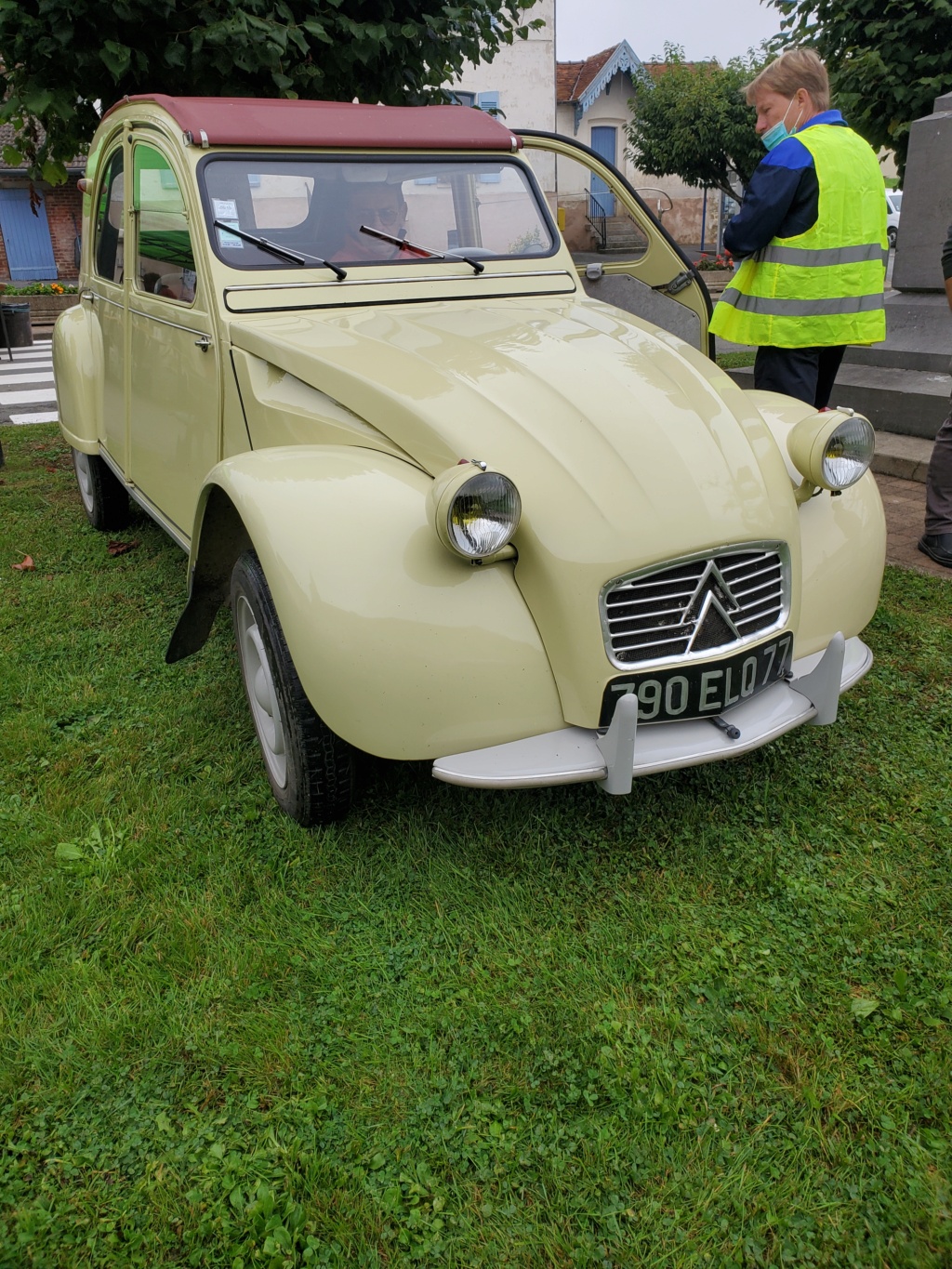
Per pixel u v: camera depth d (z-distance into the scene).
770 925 2.20
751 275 4.16
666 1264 1.49
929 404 6.15
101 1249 1.52
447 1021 1.94
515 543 2.13
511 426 2.26
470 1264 1.50
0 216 23.92
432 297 3.24
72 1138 1.71
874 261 4.02
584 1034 1.90
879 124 8.96
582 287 3.59
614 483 2.16
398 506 2.14
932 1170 1.62
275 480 2.24
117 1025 1.91
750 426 2.58
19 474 6.40
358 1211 1.56
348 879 2.36
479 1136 1.70
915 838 2.49
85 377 4.62
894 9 8.46
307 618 2.05
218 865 2.40
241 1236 1.54
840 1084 1.78
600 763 2.08
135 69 5.01
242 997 2.00
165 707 3.20
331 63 5.43
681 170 24.06
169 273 3.34
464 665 2.05
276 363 2.69
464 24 5.87
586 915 2.24
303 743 2.30
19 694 3.28
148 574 4.46
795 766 2.82
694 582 2.19
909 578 4.20
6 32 4.73
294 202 3.15
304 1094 1.79
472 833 2.52
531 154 4.08
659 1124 1.71
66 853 2.40
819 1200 1.58
